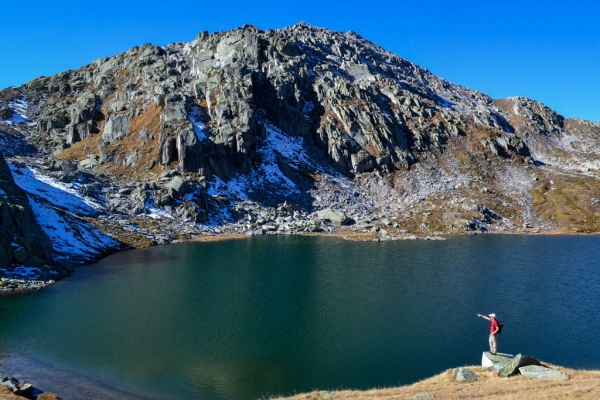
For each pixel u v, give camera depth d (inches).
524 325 1678.2
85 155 5251.0
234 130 5226.4
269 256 3073.3
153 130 5113.2
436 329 1619.1
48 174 4052.7
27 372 1213.7
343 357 1359.5
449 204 5196.9
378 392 996.6
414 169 6023.6
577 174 6491.1
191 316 1718.8
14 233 2282.2
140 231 3607.3
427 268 2736.2
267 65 6633.9
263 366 1288.1
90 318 1670.8
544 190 5787.4
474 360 1350.9
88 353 1350.9
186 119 5083.7
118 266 2637.8
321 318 1723.7
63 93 6948.8
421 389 992.2
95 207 3735.2
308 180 5393.7
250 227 4323.3
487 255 3228.3
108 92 6309.1
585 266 2829.7
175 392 1123.9
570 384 927.0
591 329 1638.8
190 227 4020.7
